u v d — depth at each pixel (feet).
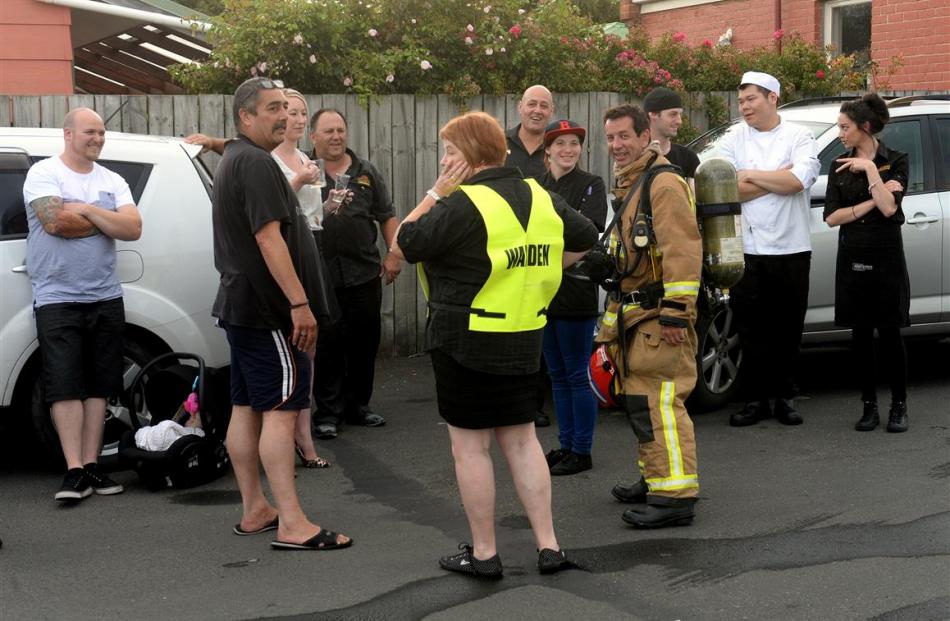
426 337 14.23
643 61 32.01
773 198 22.09
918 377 26.96
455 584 14.21
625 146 16.46
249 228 15.31
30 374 19.52
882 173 21.63
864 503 17.16
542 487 14.53
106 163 19.99
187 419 19.57
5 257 19.01
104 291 18.67
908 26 39.75
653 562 14.84
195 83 28.91
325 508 17.80
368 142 28.89
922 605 13.17
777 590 13.75
